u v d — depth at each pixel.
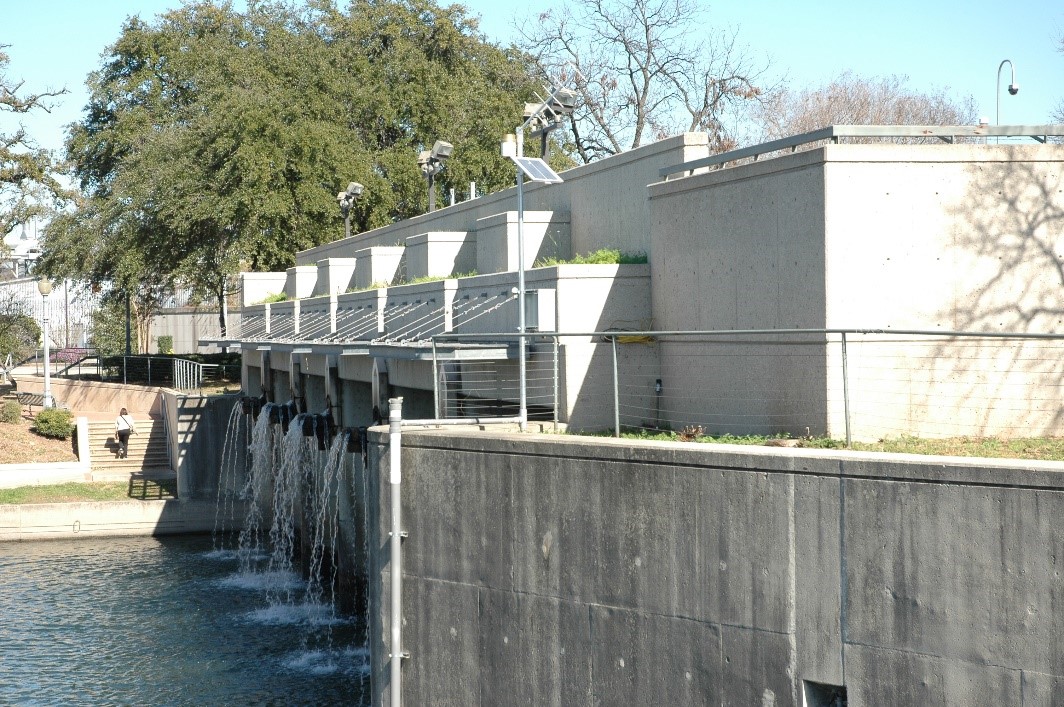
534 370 18.17
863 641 9.54
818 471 9.77
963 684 9.00
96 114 64.00
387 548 13.58
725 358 16.05
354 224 53.53
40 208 51.84
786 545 9.99
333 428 28.31
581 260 19.14
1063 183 14.60
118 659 22.45
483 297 20.77
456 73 59.22
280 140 48.41
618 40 52.94
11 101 50.22
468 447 12.59
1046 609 8.58
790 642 9.98
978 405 14.36
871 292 14.20
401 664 13.42
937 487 9.11
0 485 38.53
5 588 28.69
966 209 14.41
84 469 39.66
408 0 60.53
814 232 14.29
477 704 12.62
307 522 30.30
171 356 55.78
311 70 54.84
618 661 11.26
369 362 26.45
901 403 14.20
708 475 10.50
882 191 14.23
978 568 8.91
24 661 22.39
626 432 16.70
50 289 48.47
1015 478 8.70
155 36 61.78
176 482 39.44
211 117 49.75
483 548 12.49
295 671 21.56
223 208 47.38
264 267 49.97
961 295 14.41
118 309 68.25
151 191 50.38
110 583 29.25
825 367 14.15
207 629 24.70
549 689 11.88
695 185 16.64
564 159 53.19
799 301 14.59
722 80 53.31
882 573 9.42
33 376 59.88
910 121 54.16
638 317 17.88
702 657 10.60
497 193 27.78
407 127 58.38
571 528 11.60
